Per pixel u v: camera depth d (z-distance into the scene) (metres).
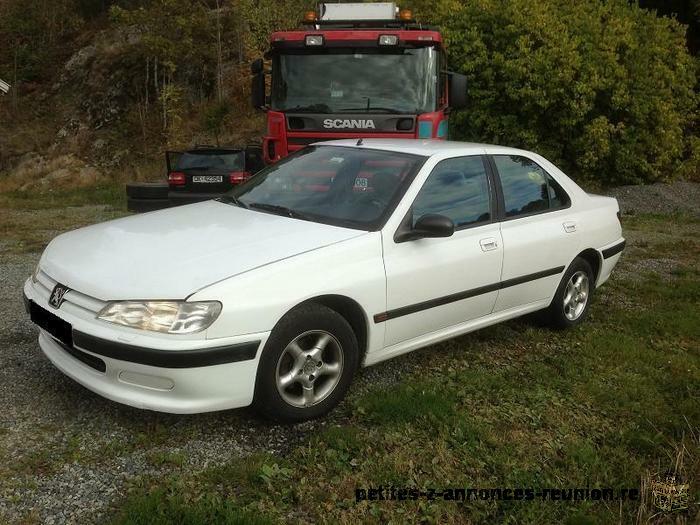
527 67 13.40
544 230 5.03
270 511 2.88
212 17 27.09
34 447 3.31
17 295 5.97
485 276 4.52
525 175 5.10
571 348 5.12
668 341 5.41
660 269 8.05
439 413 3.76
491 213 4.68
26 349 4.56
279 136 8.55
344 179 4.41
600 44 13.56
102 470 3.15
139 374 3.26
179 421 3.63
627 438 3.71
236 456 3.33
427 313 4.20
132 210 12.60
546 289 5.15
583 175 14.38
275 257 3.54
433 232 3.97
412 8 15.77
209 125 22.73
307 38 8.34
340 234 3.87
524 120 14.09
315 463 3.24
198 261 3.47
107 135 27.17
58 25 34.81
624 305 6.38
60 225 10.73
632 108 13.80
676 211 12.91
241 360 3.31
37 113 30.09
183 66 27.12
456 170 4.55
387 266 3.91
